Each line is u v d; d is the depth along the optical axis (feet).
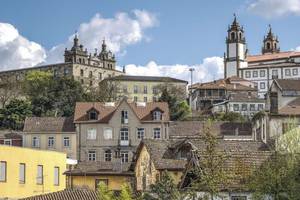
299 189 134.00
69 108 514.27
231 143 186.09
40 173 224.33
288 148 151.43
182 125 384.47
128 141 375.25
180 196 133.28
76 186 220.43
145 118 378.32
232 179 138.82
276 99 403.34
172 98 517.55
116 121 377.09
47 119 393.29
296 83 407.64
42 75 655.76
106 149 375.04
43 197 160.45
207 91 611.88
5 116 480.23
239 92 614.75
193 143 190.08
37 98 515.09
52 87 558.15
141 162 210.38
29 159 217.77
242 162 143.54
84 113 383.65
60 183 237.25
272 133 291.79
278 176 134.21
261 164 144.77
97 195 158.61
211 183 133.08
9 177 206.69
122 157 374.02
